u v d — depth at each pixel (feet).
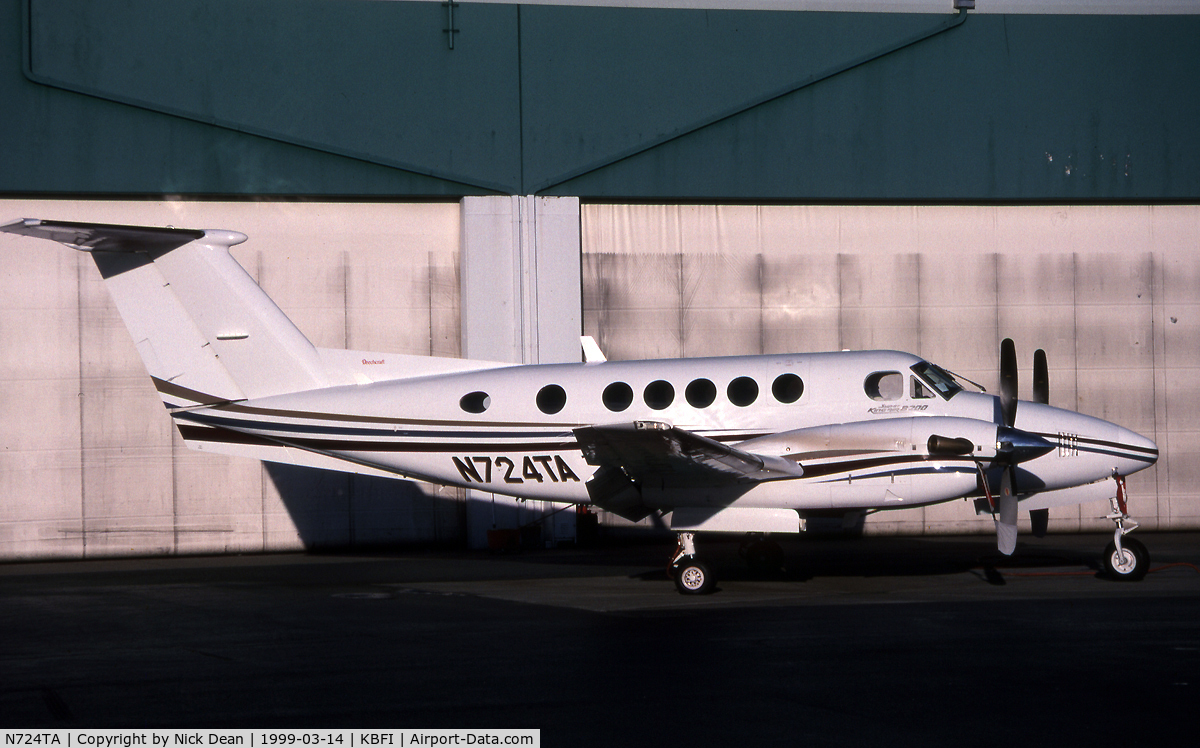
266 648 67.26
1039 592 87.71
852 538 143.95
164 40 132.46
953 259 146.00
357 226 138.51
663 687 54.60
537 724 48.11
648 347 142.61
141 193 131.95
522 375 103.81
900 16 143.33
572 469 101.50
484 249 137.49
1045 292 146.41
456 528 139.74
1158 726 46.52
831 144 142.61
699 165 141.38
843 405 97.55
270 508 136.46
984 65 143.95
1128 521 95.09
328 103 135.95
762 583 98.73
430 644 67.67
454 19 138.00
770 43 142.20
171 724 49.32
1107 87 145.07
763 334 144.36
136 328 103.24
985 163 143.95
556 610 82.17
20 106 129.08
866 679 55.67
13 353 131.23
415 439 103.45
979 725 46.91
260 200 136.46
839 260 145.07
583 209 142.31
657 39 141.08
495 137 138.62
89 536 132.26
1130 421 146.00
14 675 60.08
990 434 88.12
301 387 104.83
